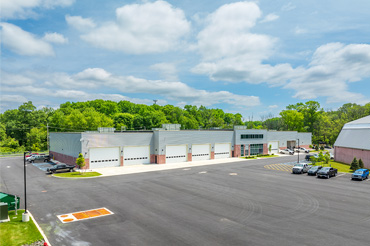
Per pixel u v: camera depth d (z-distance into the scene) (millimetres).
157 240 14953
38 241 14828
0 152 76750
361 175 33000
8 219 18234
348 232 16062
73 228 16891
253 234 15742
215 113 154000
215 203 22438
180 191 26812
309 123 109250
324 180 33031
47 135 89938
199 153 54406
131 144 46344
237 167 44281
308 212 19969
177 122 115625
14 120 100688
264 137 66812
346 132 52812
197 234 15781
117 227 17000
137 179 33375
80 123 86688
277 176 35750
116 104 140750
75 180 32781
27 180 33156
